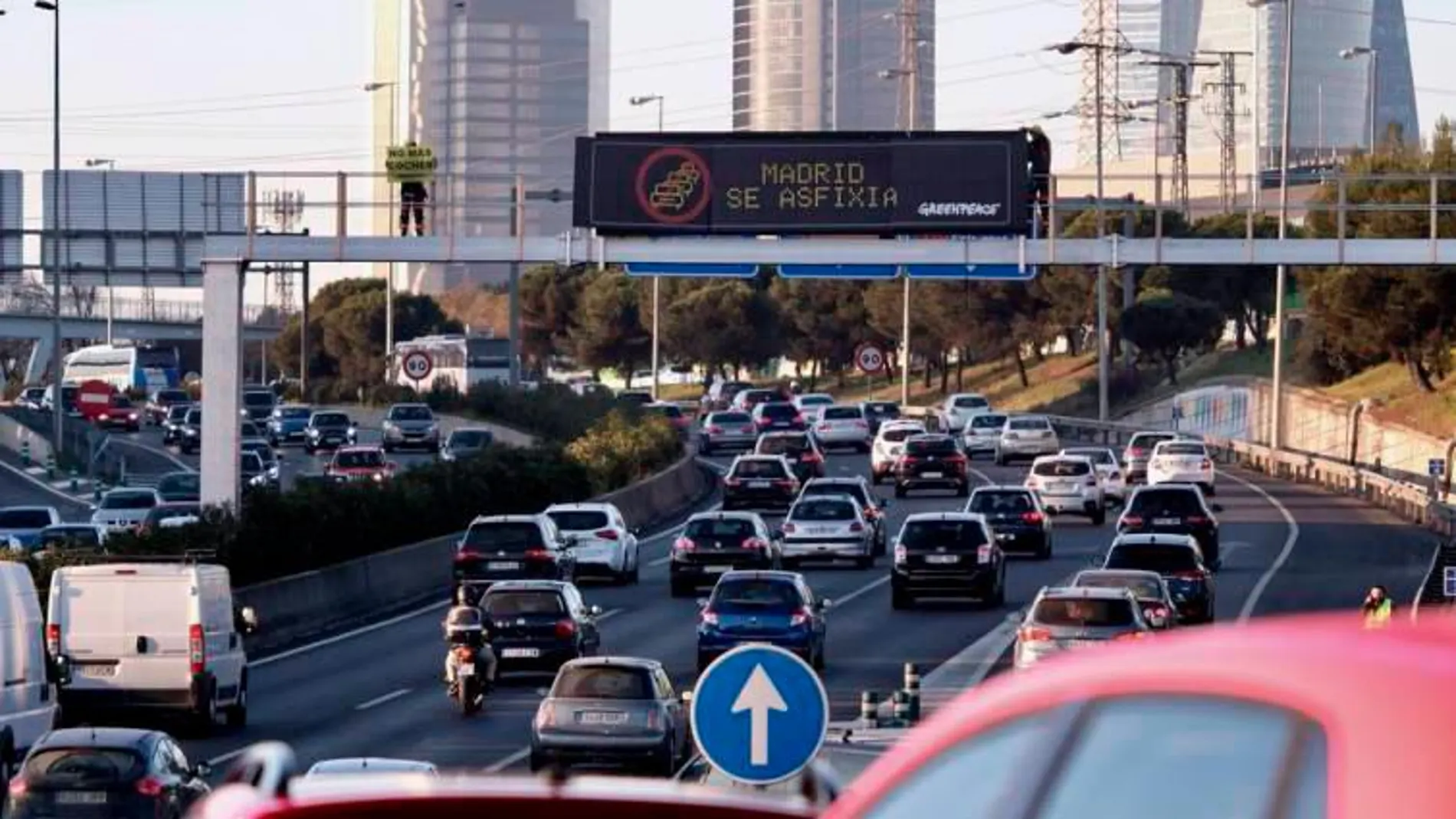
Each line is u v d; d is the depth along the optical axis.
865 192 128.75
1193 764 9.38
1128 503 146.50
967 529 125.12
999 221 127.94
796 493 182.88
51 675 80.12
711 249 129.62
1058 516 186.38
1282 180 194.88
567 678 74.31
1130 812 9.53
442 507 150.88
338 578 126.56
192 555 96.31
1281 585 136.88
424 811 11.97
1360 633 9.58
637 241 130.00
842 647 109.94
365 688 98.31
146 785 58.75
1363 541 163.62
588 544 140.75
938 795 10.46
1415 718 8.63
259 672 104.62
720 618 98.31
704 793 12.67
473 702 89.38
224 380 131.25
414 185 133.75
